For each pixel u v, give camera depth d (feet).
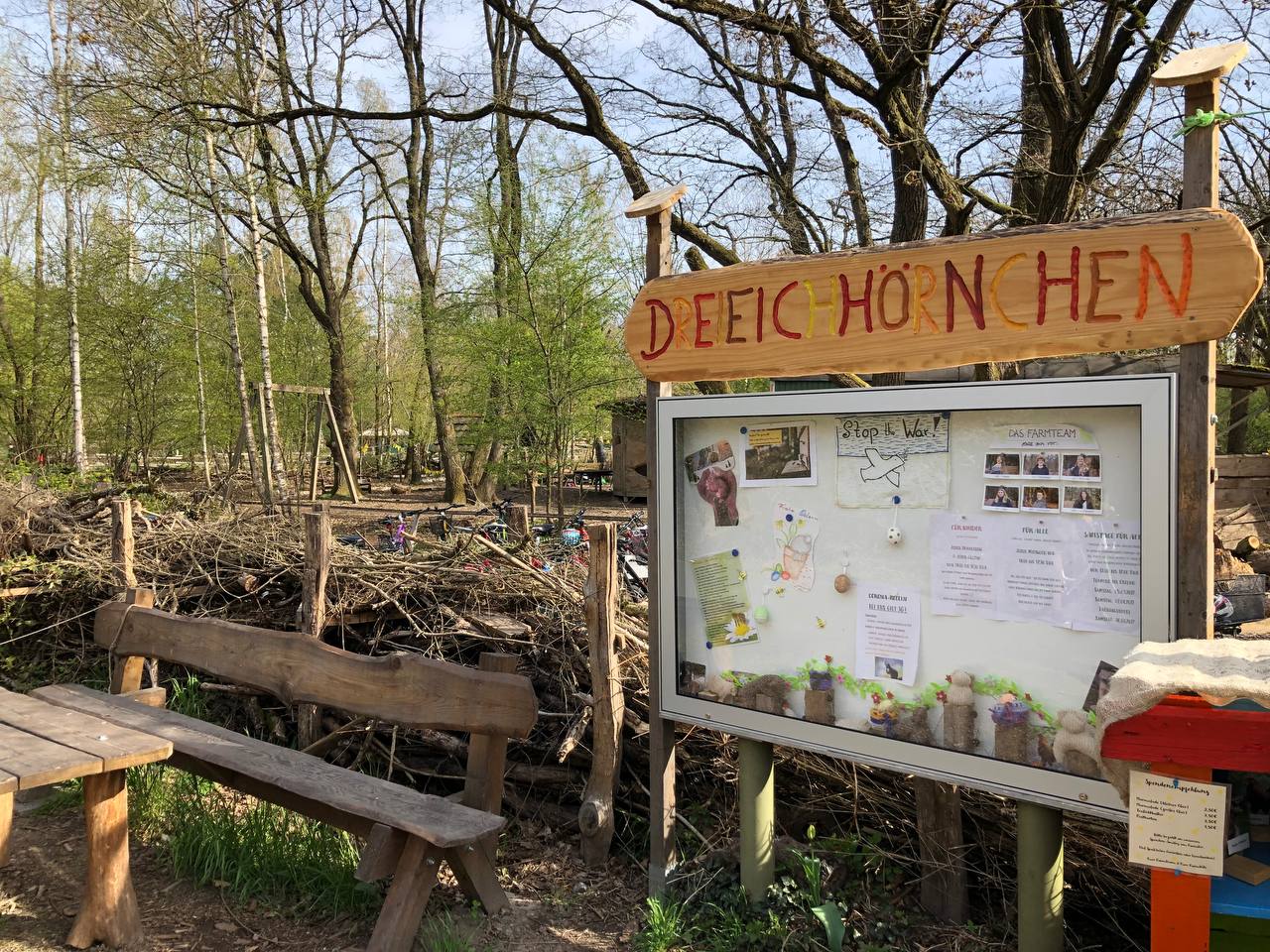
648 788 12.58
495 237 44.83
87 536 20.98
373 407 116.47
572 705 13.52
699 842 11.85
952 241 8.61
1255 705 6.19
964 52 27.40
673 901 10.66
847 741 9.36
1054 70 24.30
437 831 9.12
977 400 8.38
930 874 10.33
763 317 9.83
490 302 47.24
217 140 48.32
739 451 10.23
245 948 10.10
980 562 8.59
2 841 11.97
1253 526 34.91
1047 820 8.34
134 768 13.76
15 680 18.54
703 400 10.31
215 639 13.34
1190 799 6.47
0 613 18.60
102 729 10.83
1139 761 6.59
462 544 17.03
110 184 46.85
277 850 11.56
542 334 43.19
